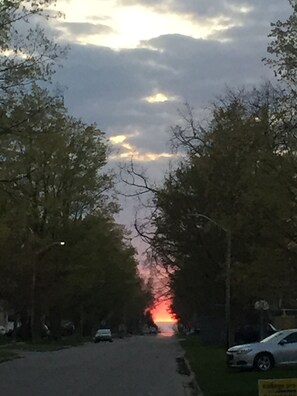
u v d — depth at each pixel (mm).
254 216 23422
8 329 103812
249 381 22766
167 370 32031
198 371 28641
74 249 59688
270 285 25500
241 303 48156
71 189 57156
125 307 128750
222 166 36250
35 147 32188
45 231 58219
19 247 56188
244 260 38344
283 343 28078
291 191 22047
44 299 61281
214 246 49188
